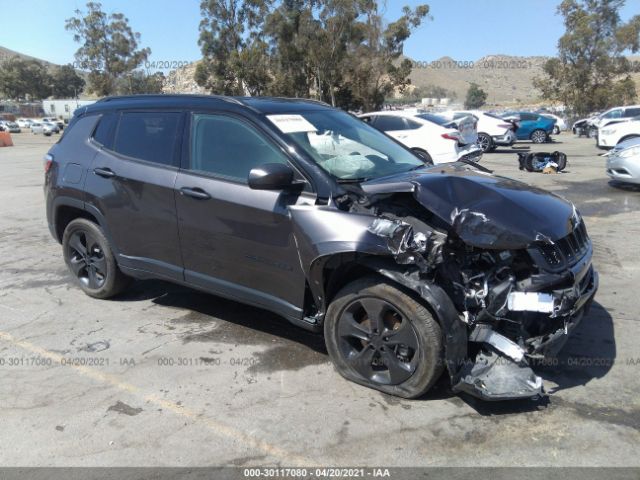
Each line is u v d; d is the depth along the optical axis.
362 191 3.40
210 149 4.00
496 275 3.09
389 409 3.21
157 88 50.34
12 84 100.19
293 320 3.69
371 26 37.19
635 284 5.25
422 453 2.82
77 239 5.07
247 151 3.81
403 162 4.23
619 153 10.13
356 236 3.16
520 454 2.79
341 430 3.03
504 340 3.04
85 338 4.26
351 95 39.62
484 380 3.02
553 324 3.20
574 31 37.56
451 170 4.03
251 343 4.12
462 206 3.17
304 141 3.74
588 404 3.23
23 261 6.44
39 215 9.27
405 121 12.77
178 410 3.25
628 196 9.71
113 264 4.80
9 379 3.64
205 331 4.36
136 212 4.36
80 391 3.48
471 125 12.39
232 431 3.04
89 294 5.09
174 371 3.71
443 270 3.11
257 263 3.73
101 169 4.59
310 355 3.92
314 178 3.48
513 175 12.69
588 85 38.84
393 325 3.32
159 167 4.23
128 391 3.47
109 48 49.72
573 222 3.47
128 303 4.98
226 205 3.78
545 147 21.94
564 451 2.81
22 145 31.61
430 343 3.08
